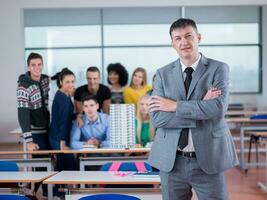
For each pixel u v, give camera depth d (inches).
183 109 74.2
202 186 77.4
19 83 154.4
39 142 160.7
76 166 159.3
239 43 368.5
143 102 160.2
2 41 312.8
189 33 76.2
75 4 306.7
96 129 160.2
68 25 351.6
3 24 311.1
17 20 310.3
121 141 148.5
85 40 354.9
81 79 356.5
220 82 76.3
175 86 79.0
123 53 358.6
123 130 148.7
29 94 154.1
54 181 108.0
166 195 79.9
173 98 78.9
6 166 129.0
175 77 79.3
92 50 356.2
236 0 305.3
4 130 320.5
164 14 354.6
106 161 146.5
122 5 306.7
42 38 351.3
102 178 111.0
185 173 77.5
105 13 353.1
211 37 366.3
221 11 362.9
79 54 355.9
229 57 370.0
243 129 241.9
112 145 148.7
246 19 365.7
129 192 109.7
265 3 305.3
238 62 370.6
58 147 159.3
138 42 358.3
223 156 75.8
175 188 79.1
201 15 361.7
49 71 354.9
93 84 177.9
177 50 77.8
